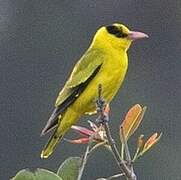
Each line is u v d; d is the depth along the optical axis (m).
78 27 21.50
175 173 17.92
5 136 18.89
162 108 19.14
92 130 6.58
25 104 19.41
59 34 21.48
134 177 6.25
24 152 18.61
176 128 18.52
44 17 21.58
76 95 8.32
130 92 19.45
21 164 18.53
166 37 21.19
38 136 18.92
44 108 19.53
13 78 20.20
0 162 18.58
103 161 16.95
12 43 21.38
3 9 21.70
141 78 20.06
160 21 21.41
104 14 21.59
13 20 21.53
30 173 6.01
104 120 6.46
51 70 20.61
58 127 8.30
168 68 20.19
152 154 17.88
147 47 20.84
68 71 20.69
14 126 19.03
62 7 21.34
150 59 20.69
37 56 20.95
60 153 17.41
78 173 6.29
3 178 18.47
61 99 8.33
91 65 8.43
